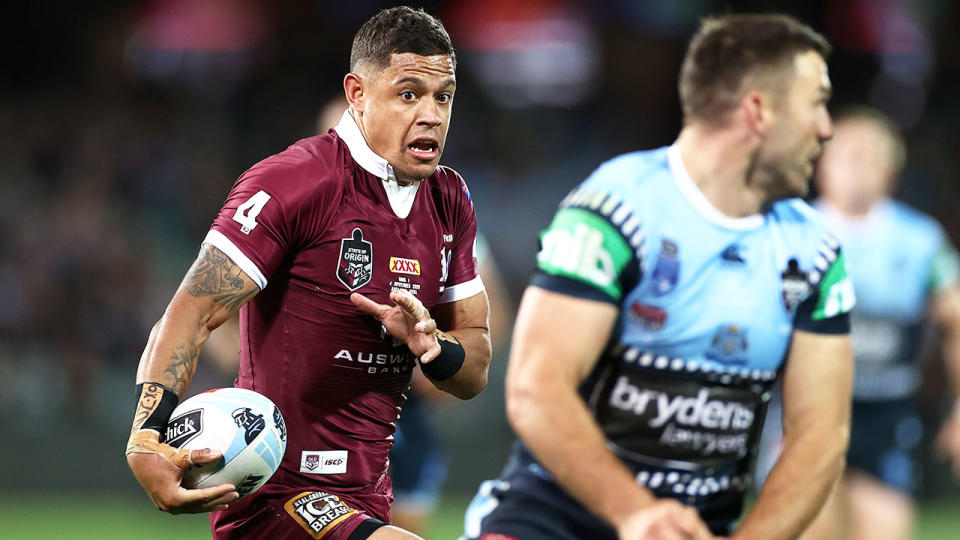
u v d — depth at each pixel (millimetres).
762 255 13664
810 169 13562
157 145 56219
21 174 53125
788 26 13500
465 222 13633
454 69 12695
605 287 13055
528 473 14117
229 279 11883
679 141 13914
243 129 58469
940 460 39469
